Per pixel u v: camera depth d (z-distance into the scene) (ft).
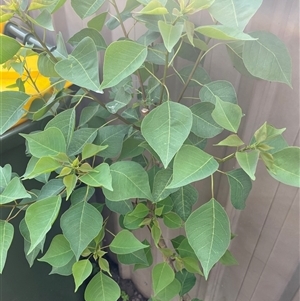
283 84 1.05
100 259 1.12
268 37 0.85
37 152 0.85
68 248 1.05
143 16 0.90
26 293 1.62
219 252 0.83
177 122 0.78
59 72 0.82
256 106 1.15
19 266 1.51
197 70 1.11
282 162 0.79
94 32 1.06
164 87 0.98
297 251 1.32
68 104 1.38
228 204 1.45
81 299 2.09
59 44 1.02
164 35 0.72
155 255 1.97
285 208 1.26
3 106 0.94
